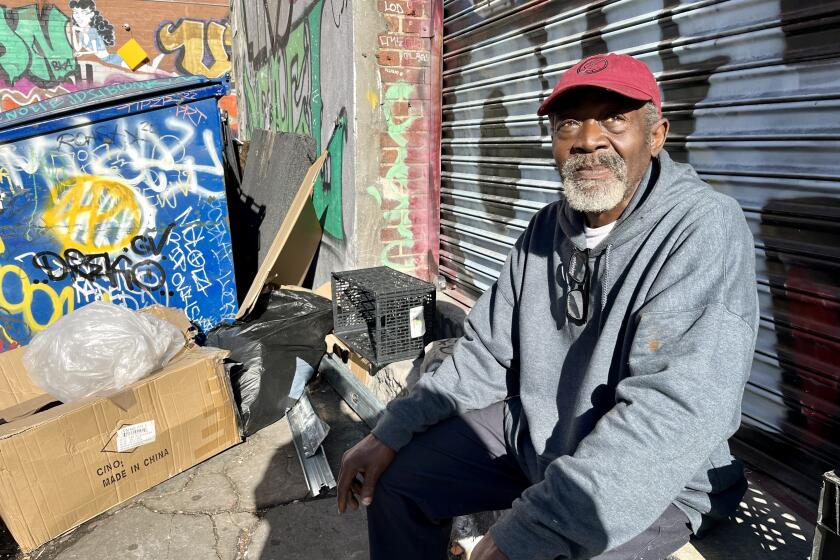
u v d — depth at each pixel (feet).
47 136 10.15
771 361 6.02
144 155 10.93
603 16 7.80
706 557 4.50
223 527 7.75
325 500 8.32
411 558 5.22
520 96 9.73
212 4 39.81
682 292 3.77
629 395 3.71
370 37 11.83
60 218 10.48
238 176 21.44
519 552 3.66
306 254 15.26
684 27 6.66
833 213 5.32
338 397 11.34
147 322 9.04
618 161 4.38
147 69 39.60
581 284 4.71
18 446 7.06
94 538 7.53
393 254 13.03
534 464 4.83
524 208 10.01
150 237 11.26
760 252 6.06
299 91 18.02
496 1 10.04
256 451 9.55
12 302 10.43
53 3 36.73
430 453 5.11
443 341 9.75
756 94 5.94
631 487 3.44
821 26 5.25
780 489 5.88
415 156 12.74
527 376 5.06
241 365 10.12
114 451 8.02
